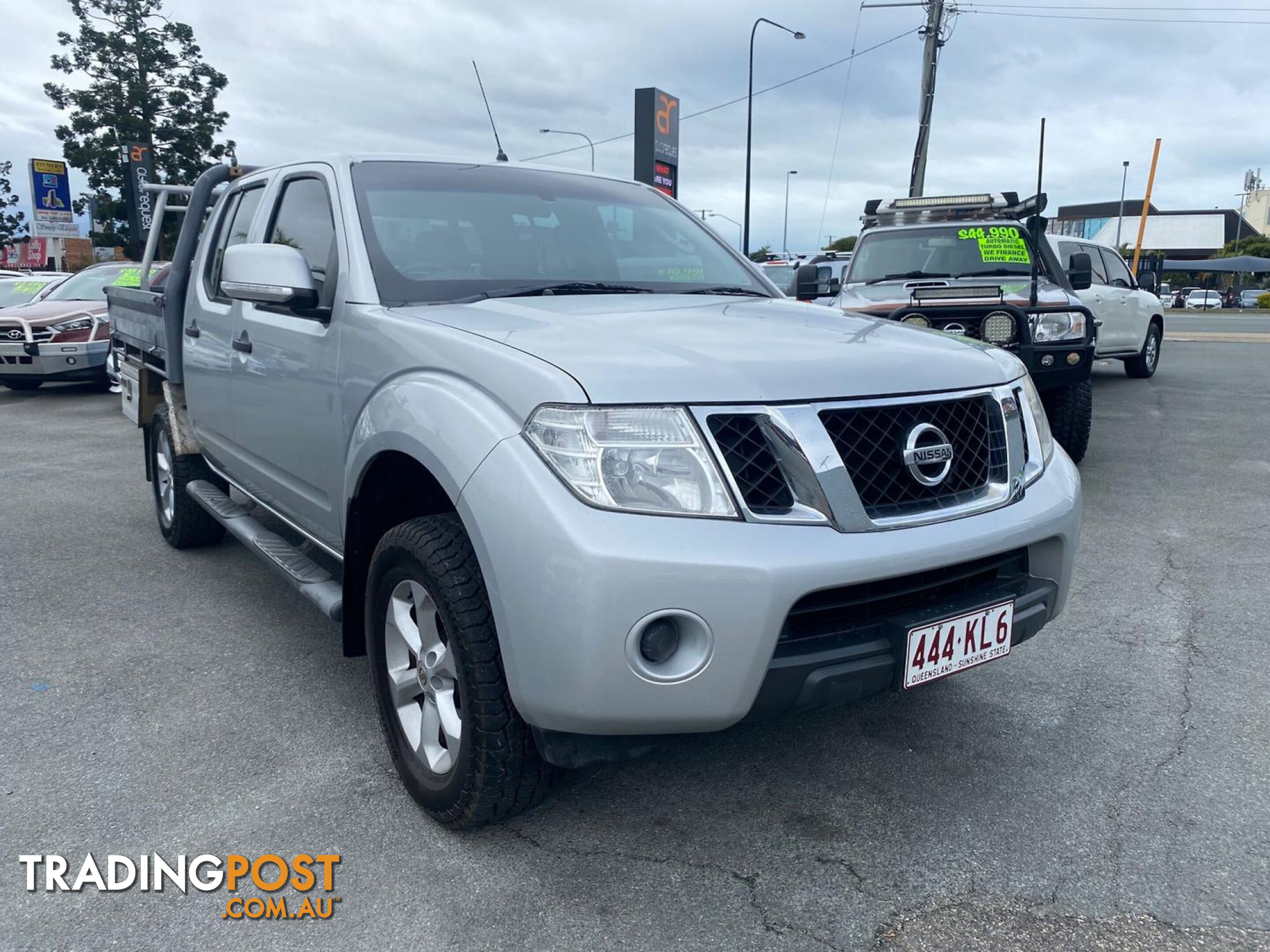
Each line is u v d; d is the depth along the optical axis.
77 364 11.66
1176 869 2.39
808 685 2.19
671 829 2.58
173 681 3.53
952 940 2.15
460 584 2.31
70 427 9.66
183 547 5.13
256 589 4.56
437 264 3.11
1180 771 2.85
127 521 5.83
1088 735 3.08
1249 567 4.75
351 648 2.98
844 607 2.21
